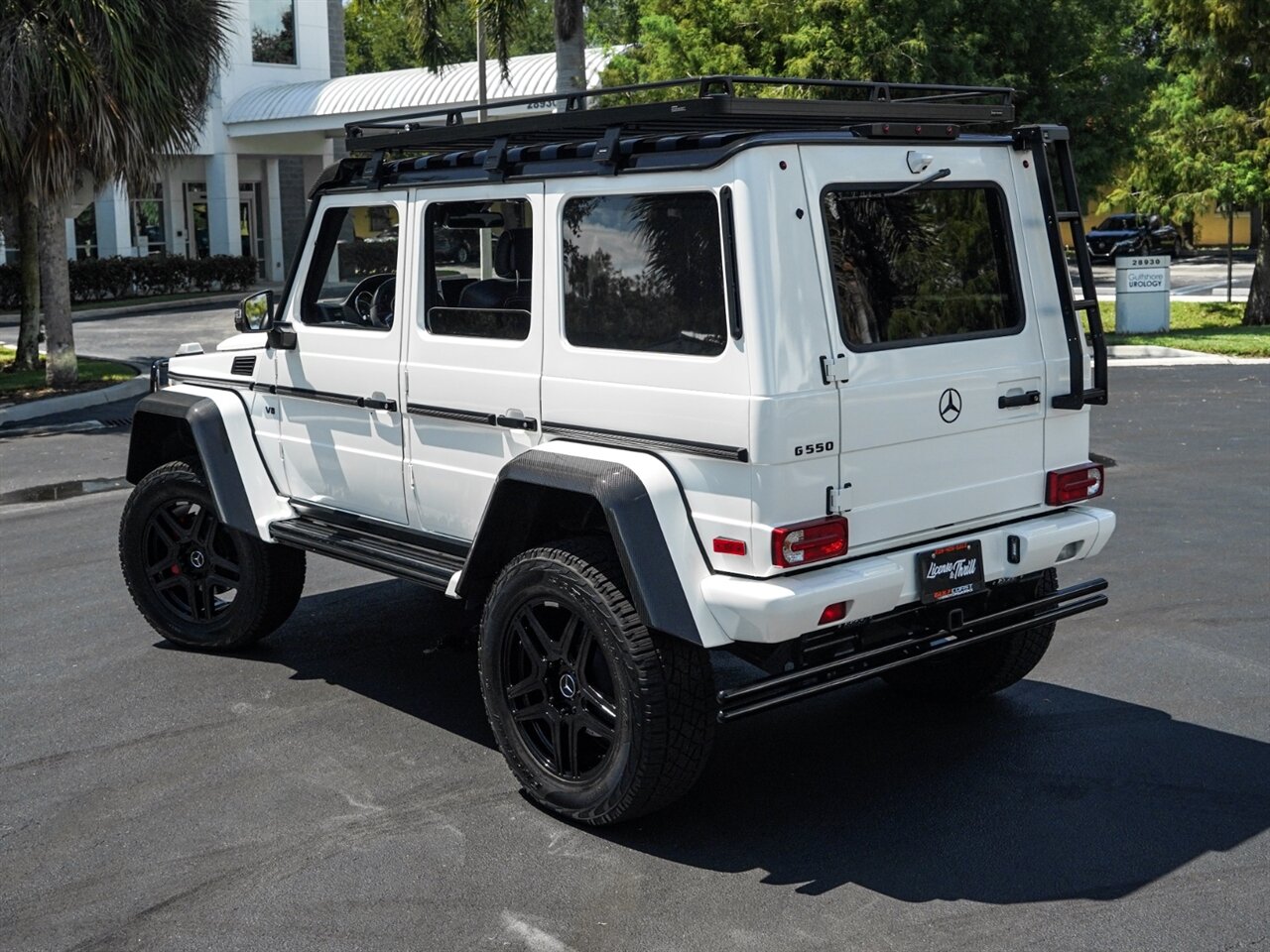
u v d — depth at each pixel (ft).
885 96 16.11
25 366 63.00
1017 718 18.98
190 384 22.56
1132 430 41.96
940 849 14.99
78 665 21.94
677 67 72.28
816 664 15.03
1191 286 103.24
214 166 118.52
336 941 13.24
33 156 52.21
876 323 14.90
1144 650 21.66
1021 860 14.69
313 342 19.74
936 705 19.61
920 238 15.43
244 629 21.79
